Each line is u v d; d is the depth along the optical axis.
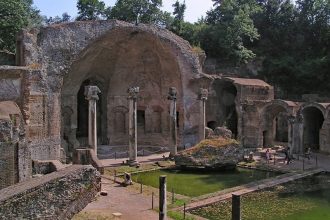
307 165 30.45
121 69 39.47
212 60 52.44
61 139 34.16
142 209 17.81
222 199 20.25
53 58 30.08
